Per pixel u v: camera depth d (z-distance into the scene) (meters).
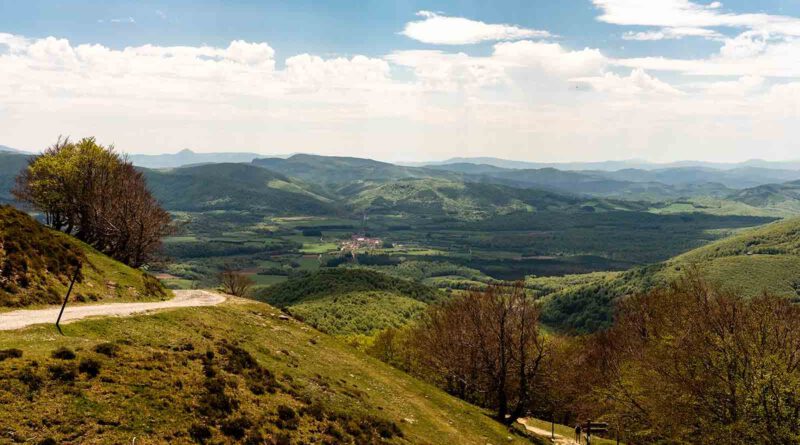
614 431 63.66
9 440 18.05
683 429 45.19
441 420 44.22
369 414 36.31
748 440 40.16
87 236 75.75
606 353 79.69
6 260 39.19
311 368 42.31
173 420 22.92
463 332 67.44
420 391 52.06
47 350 25.55
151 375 25.89
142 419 22.06
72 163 74.62
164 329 36.38
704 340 47.84
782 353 43.84
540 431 66.81
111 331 32.41
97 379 23.69
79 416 20.64
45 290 40.03
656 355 53.59
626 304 87.12
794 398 39.06
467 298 72.31
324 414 31.39
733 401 42.56
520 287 65.00
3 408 19.45
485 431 47.22
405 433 36.00
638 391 52.91
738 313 49.44
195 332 38.50
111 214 74.94
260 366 34.72
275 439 25.42
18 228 44.44
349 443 28.98
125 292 50.59
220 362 32.16
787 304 55.41
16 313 34.00
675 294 67.00
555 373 61.66
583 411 71.06
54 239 48.53
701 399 44.69
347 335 148.25
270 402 29.44
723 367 44.62
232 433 24.30
